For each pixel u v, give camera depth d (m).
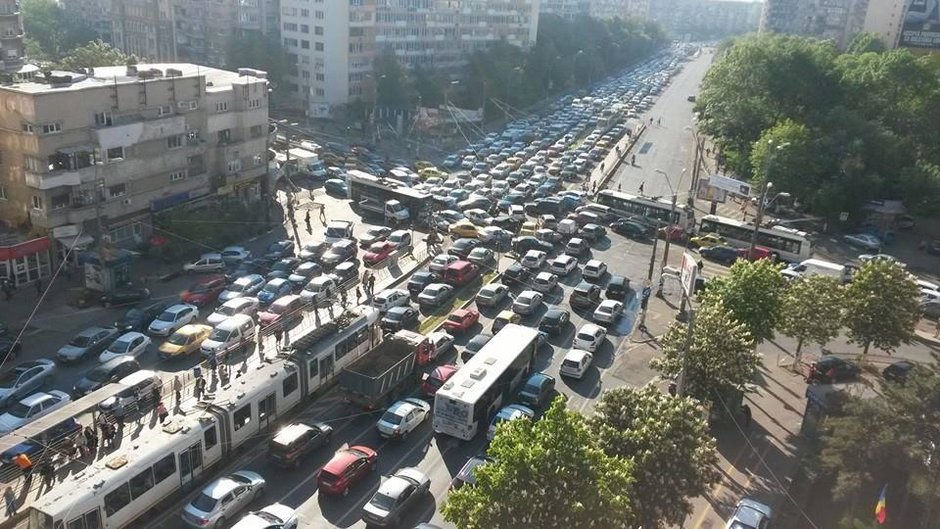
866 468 34.78
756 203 98.44
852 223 93.75
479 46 187.00
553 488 25.27
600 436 31.23
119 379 45.56
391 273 68.12
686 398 32.69
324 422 43.34
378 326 53.66
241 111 79.75
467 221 79.38
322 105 142.25
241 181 81.44
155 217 70.94
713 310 42.75
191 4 157.25
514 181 105.00
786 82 111.81
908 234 93.88
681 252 79.88
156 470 34.59
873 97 109.94
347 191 90.44
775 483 39.44
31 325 54.47
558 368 51.47
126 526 33.28
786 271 71.12
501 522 25.34
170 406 43.84
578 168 115.25
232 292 59.75
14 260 59.03
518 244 75.31
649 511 30.11
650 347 55.69
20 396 43.81
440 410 41.41
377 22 154.00
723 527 35.59
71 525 30.62
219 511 33.53
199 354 51.00
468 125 148.00
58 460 37.47
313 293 59.41
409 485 35.28
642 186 98.69
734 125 113.31
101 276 58.75
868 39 174.38
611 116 158.62
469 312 57.09
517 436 27.25
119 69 76.38
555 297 64.62
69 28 171.00
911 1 163.12
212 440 37.78
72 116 61.28
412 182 98.88
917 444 33.22
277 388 42.34
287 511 33.19
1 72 100.56
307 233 78.38
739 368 41.41
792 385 51.09
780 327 48.97
